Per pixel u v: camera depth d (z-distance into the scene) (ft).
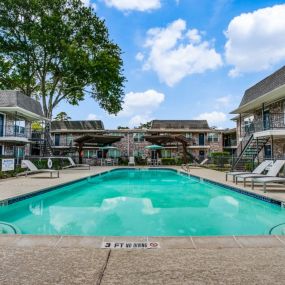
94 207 30.30
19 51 90.94
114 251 11.65
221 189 40.42
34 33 84.89
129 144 127.34
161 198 36.06
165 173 76.95
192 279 8.98
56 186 37.45
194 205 31.24
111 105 104.17
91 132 127.03
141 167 87.56
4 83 97.55
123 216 25.70
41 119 92.99
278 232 19.06
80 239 13.23
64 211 28.14
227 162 81.51
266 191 31.35
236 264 10.25
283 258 10.86
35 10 87.61
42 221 23.88
